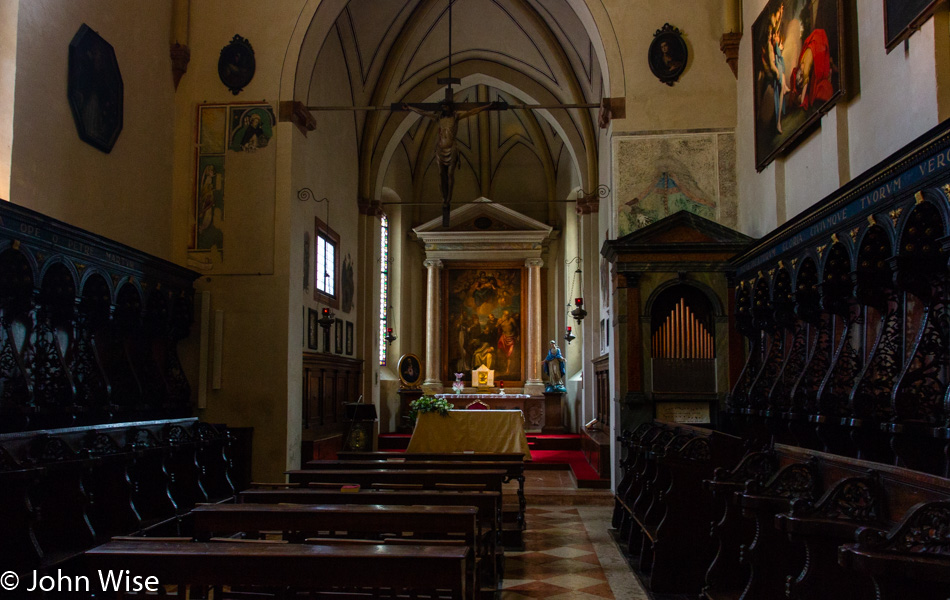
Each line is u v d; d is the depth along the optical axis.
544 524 10.59
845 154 8.20
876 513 4.16
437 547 3.85
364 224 17.91
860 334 7.66
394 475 7.81
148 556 3.77
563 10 15.59
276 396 11.91
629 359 10.70
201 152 12.49
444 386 23.20
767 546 5.13
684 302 10.95
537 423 21.28
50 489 6.37
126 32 11.09
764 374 9.59
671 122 12.09
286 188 12.30
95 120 10.08
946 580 3.16
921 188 5.81
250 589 5.30
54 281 8.51
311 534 5.96
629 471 9.77
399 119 18.53
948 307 6.00
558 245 23.47
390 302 22.41
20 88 8.58
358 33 15.84
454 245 23.03
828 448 7.64
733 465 7.00
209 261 12.25
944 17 6.39
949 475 5.79
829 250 7.50
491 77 18.78
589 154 17.23
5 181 8.33
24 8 8.66
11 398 7.86
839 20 8.07
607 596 6.96
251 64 12.58
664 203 11.95
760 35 10.66
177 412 11.39
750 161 11.36
